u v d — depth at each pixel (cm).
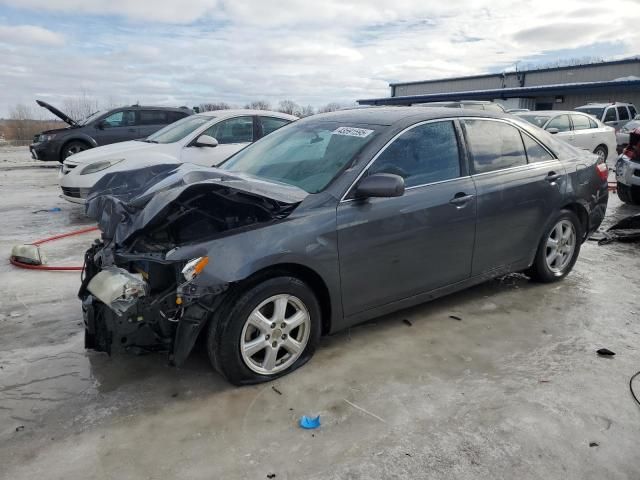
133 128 1382
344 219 333
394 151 366
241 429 279
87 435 274
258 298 307
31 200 970
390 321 411
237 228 308
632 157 834
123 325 293
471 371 336
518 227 438
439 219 378
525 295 465
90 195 388
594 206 501
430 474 245
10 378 329
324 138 395
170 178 353
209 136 790
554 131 1279
